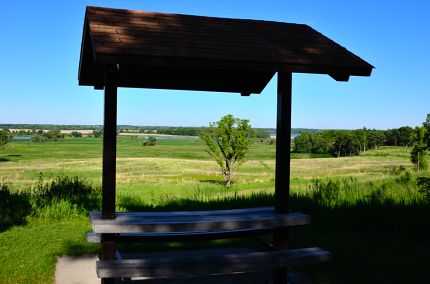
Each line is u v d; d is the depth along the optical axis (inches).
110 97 174.9
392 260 253.3
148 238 202.2
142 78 239.3
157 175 1672.0
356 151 4023.1
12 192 471.8
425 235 303.0
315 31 234.2
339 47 209.3
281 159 200.2
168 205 438.9
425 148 478.3
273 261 184.7
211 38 195.3
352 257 259.8
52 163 2591.0
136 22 198.7
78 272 226.5
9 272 220.2
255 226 188.1
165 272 170.4
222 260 181.3
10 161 2787.9
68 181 494.0
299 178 1221.1
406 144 4217.5
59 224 343.0
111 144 178.9
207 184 1111.6
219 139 1138.0
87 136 7440.9
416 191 449.1
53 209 368.5
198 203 449.4
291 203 404.2
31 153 3769.7
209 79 247.0
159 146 5191.9
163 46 175.2
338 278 220.5
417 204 364.8
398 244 292.8
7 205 387.2
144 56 165.0
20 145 4835.1
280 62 179.8
